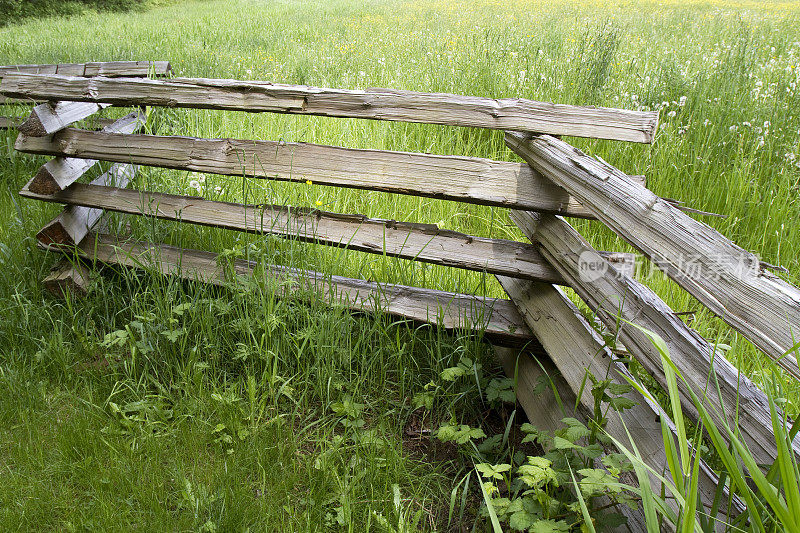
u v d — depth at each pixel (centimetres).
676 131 503
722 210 425
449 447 262
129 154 312
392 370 291
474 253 273
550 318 253
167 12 2105
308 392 285
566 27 1182
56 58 906
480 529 224
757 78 585
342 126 531
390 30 1254
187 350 298
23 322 313
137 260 321
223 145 296
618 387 194
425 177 265
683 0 2259
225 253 302
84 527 215
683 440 136
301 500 226
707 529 151
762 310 132
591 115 241
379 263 353
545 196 246
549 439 218
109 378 287
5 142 531
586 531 174
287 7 2119
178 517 223
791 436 134
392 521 219
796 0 2336
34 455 246
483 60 700
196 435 256
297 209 303
